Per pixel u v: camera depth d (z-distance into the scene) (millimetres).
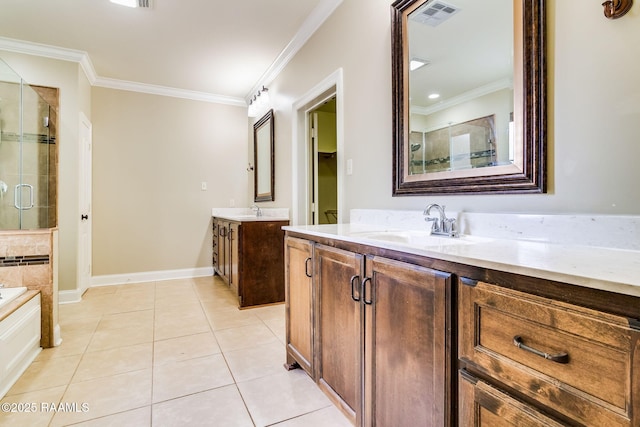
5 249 2150
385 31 1943
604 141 1007
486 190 1357
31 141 3070
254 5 2543
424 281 994
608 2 981
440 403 936
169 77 3947
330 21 2531
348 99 2314
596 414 603
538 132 1170
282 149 3500
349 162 2309
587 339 620
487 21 1355
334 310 1490
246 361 2057
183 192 4449
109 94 4031
